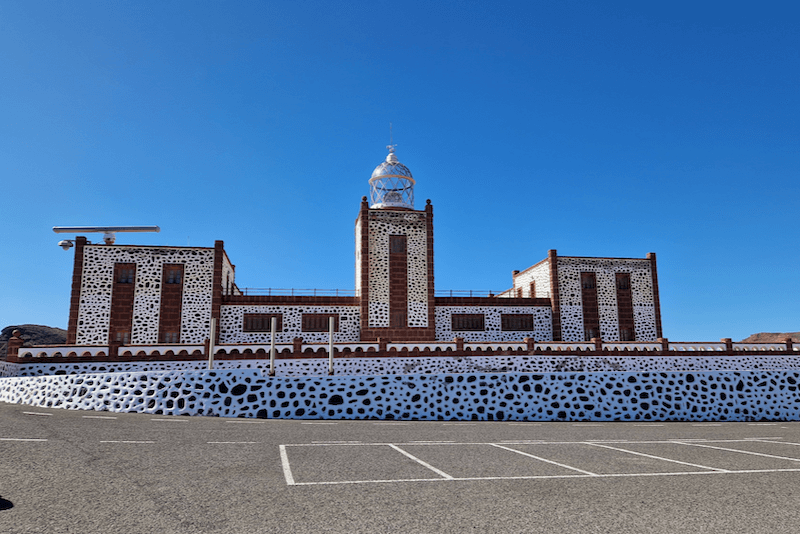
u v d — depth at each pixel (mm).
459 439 12352
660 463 9453
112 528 5465
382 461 9227
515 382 19141
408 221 33656
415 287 33000
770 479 8180
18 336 21328
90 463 8391
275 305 31469
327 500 6621
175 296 30375
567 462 9438
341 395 17906
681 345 28328
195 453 9523
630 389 19844
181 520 5758
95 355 21375
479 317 34250
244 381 17391
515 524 5789
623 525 5797
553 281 35375
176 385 16984
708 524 5875
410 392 18406
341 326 32125
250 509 6184
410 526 5676
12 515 5777
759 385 20984
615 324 35719
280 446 10570
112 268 29969
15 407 16328
